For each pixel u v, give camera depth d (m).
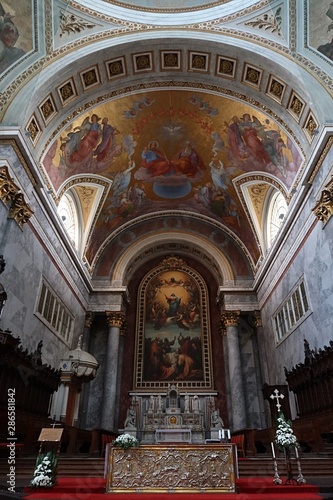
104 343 18.08
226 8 12.34
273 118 12.77
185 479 5.30
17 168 9.95
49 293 12.69
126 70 12.93
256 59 11.89
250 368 17.38
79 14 11.73
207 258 20.19
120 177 16.61
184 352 18.16
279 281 14.54
